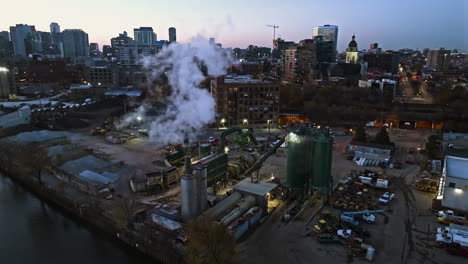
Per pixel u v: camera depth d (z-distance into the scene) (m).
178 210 56.62
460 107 119.94
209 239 39.59
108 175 70.06
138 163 80.06
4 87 167.00
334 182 69.81
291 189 61.69
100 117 134.00
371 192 64.50
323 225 51.47
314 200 61.47
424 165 79.88
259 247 46.78
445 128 108.44
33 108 141.88
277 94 122.19
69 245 52.88
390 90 157.62
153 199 61.75
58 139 94.19
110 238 53.78
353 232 49.41
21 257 49.59
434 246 46.47
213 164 60.91
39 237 55.00
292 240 48.47
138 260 49.12
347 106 142.12
